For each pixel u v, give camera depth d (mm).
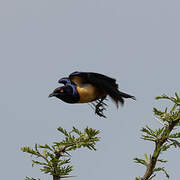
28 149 6844
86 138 6891
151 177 6543
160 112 6836
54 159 6715
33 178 6742
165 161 6602
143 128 6746
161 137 6621
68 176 6734
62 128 7027
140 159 6637
